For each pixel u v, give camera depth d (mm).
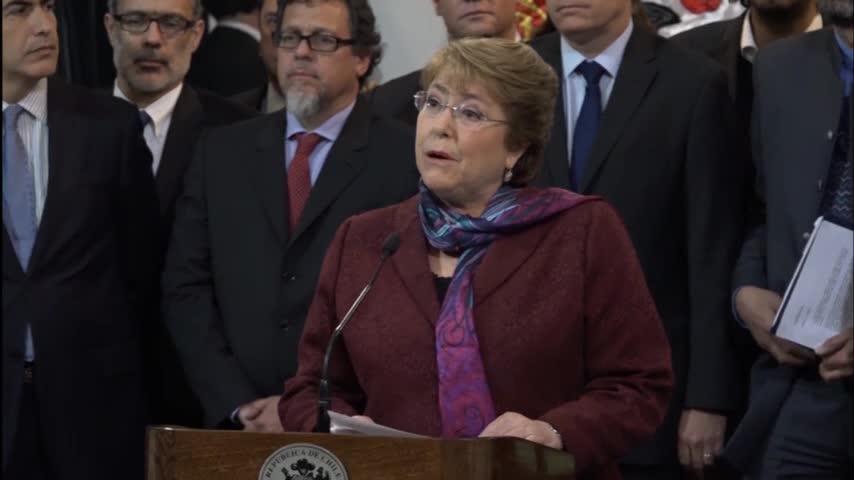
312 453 6312
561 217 7551
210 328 10477
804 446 10023
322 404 6984
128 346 10516
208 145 11016
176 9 11891
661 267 10367
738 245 10531
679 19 13094
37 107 10398
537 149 7691
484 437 6277
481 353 7316
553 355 7328
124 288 10625
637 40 10656
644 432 7316
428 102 7566
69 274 10266
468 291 7395
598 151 10344
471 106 7457
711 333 10273
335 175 10602
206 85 14078
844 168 10016
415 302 7469
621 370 7430
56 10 13930
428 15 14648
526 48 7602
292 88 10758
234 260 10594
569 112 10609
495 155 7504
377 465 6254
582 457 7070
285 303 10383
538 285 7398
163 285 10758
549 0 10656
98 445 10289
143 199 10727
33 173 10336
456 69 7469
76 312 10242
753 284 10258
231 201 10734
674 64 10594
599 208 7574
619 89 10477
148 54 11828
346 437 6281
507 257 7438
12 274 10148
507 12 12016
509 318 7340
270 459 6359
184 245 10742
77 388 10219
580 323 7398
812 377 10055
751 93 11328
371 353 7469
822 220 9625
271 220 10609
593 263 7422
